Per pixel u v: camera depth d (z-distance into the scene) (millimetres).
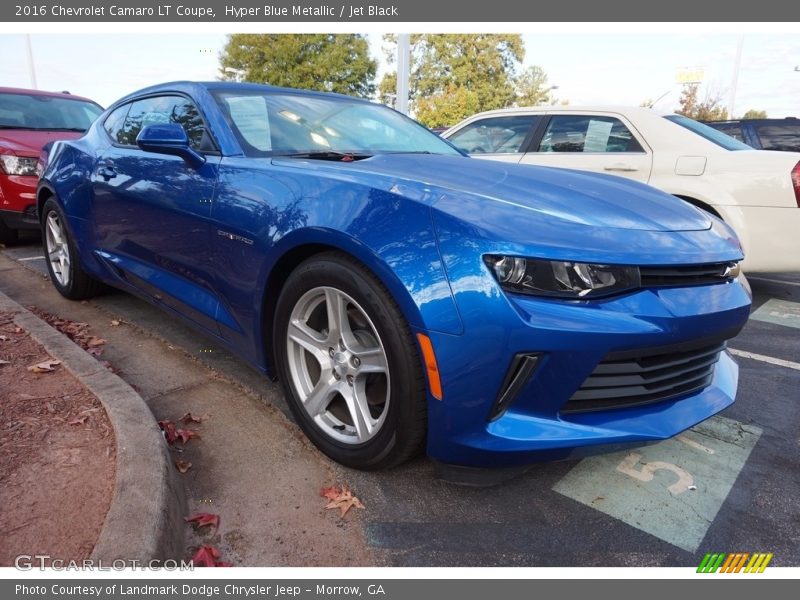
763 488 2074
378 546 1731
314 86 27969
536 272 1648
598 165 4977
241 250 2266
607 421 1791
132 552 1410
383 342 1822
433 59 31609
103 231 3381
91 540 1511
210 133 2609
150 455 1808
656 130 4801
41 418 2094
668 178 4645
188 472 2047
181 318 2865
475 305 1634
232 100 2756
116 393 2236
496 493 2002
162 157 2811
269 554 1679
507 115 5742
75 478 1753
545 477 2105
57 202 3738
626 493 2023
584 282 1668
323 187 2027
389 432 1868
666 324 1727
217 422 2400
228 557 1657
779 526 1871
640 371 1770
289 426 2379
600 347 1648
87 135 3809
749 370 3238
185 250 2629
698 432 2488
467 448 1733
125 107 3492
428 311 1674
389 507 1904
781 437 2455
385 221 1805
